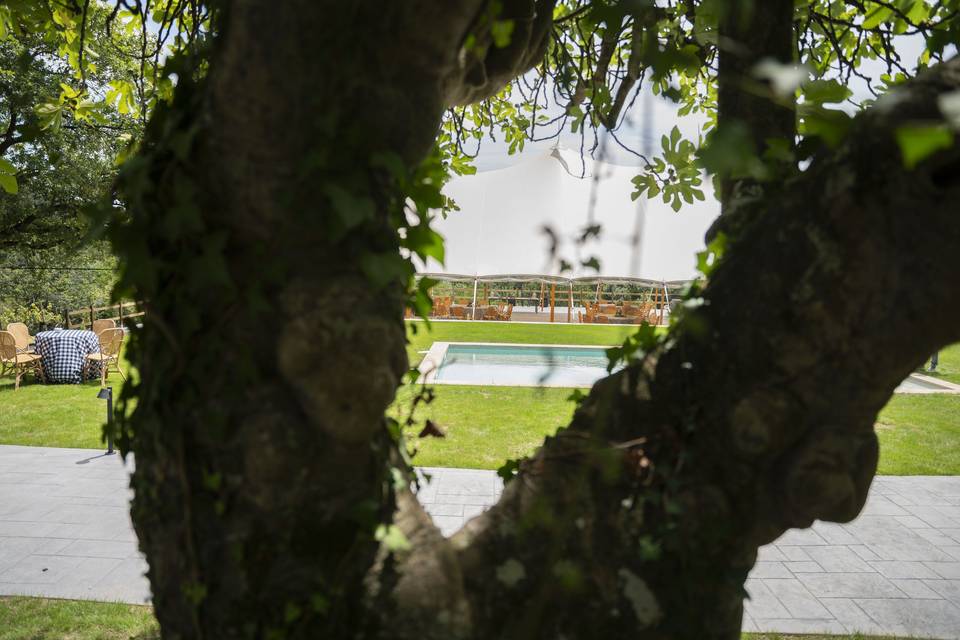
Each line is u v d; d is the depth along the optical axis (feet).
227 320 4.02
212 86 3.93
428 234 4.86
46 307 68.69
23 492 21.81
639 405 4.37
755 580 16.69
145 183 3.98
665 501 4.11
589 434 4.46
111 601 15.12
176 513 4.21
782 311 3.91
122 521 19.60
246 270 4.03
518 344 53.42
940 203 3.49
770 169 4.61
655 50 3.03
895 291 3.66
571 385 38.52
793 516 4.10
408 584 4.02
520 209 71.61
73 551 17.62
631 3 3.43
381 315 3.99
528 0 5.33
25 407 34.27
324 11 3.67
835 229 3.74
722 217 5.21
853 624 14.78
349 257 4.01
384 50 3.92
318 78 3.77
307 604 3.94
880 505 21.52
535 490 4.44
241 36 3.68
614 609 4.02
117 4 8.80
